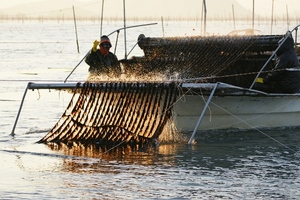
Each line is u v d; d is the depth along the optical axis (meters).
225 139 53.41
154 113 50.75
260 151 49.59
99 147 50.44
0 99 78.19
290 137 54.53
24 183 40.84
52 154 48.31
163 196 38.22
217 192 39.00
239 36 57.56
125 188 39.75
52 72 116.38
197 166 44.94
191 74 55.22
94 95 51.59
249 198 37.84
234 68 57.38
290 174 42.91
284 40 55.47
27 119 63.78
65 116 52.94
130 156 47.78
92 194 38.62
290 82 55.66
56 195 38.44
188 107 53.78
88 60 56.28
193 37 59.06
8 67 128.88
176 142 52.53
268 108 56.19
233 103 54.59
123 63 58.81
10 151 49.22
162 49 59.28
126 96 51.09
